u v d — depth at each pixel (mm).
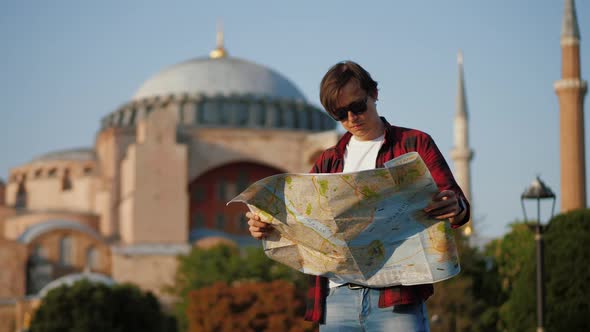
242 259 71938
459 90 77938
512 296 38938
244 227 96125
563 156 55938
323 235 6137
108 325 60875
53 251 87188
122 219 92438
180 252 84812
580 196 55156
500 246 48281
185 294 72750
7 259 84812
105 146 97250
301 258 6469
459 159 76312
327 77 6344
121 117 103312
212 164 93688
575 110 55844
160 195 87562
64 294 61625
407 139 6434
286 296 55875
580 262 35812
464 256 48344
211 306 56188
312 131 102062
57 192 104750
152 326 64938
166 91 102938
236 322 54500
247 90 102125
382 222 6066
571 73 56312
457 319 44500
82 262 87750
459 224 6230
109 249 89000
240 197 6164
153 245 86562
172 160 88375
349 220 6031
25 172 108875
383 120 6668
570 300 35781
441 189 6215
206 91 101562
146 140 88062
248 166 97000
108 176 95688
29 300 79250
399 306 6164
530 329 36562
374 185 5883
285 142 95625
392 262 6148
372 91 6441
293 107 101438
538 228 20359
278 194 6133
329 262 6277
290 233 6285
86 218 95312
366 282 6219
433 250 6070
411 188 5934
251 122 98875
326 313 6449
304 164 95875
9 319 82812
